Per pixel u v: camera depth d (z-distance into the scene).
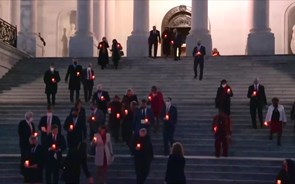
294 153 23.97
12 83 34.56
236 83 32.09
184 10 49.47
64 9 50.38
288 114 27.48
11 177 22.17
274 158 23.08
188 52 38.94
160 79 33.25
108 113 25.91
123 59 36.16
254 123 26.11
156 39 36.78
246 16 48.28
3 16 50.06
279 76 32.47
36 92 33.06
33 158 18.50
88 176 18.72
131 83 33.00
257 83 26.25
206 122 26.97
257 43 38.41
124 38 49.91
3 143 26.19
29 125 21.44
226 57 35.09
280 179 17.89
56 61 37.25
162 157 22.80
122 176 22.16
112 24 48.59
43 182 21.83
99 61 35.09
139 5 40.47
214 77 33.06
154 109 25.59
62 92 32.84
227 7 49.00
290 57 34.66
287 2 47.75
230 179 21.58
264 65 34.00
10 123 28.30
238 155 24.22
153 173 22.11
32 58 37.88
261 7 38.69
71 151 18.45
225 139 22.83
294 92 30.62
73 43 41.03
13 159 23.14
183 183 16.81
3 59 35.41
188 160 22.55
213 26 49.16
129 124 24.27
